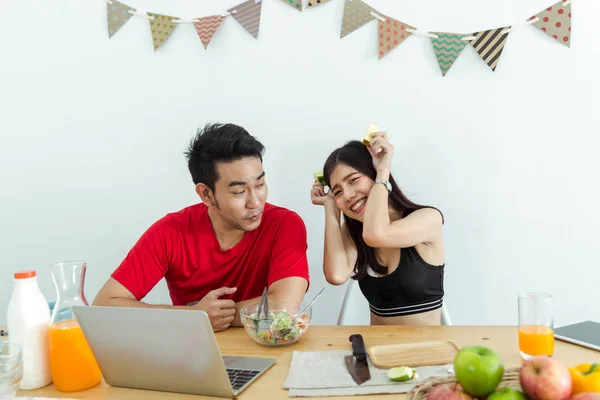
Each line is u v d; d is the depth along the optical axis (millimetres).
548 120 1778
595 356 979
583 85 1750
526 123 1789
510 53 1779
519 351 1026
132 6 1982
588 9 1729
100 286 2070
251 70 1929
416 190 1860
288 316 1140
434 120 1831
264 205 1499
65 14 2012
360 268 1569
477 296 1863
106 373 941
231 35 1932
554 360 646
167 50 1969
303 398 845
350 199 1525
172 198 2006
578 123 1763
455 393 662
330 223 1630
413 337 1146
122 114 2010
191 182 1989
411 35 1817
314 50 1882
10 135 2068
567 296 1812
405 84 1836
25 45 2039
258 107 1934
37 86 2043
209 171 1364
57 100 2037
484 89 1798
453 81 1810
